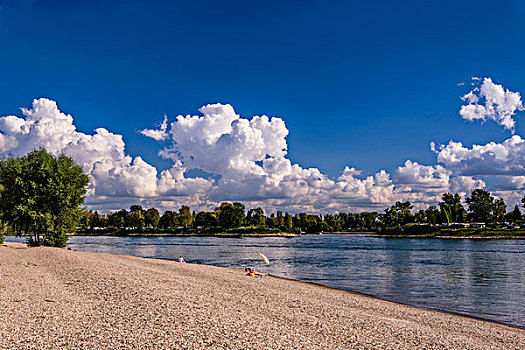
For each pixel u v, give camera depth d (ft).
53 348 35.58
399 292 106.42
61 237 180.45
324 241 479.41
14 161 173.27
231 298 70.85
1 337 37.24
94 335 40.04
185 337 41.39
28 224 173.88
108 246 367.25
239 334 44.06
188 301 61.77
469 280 129.08
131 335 40.75
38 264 104.47
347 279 133.69
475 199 629.10
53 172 176.35
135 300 59.36
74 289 67.56
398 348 45.11
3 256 117.91
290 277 139.13
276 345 41.37
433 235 539.29
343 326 54.19
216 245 387.96
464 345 49.39
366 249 305.73
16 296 57.47
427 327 61.11
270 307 64.95
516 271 151.74
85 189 187.73
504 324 71.82
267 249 315.78
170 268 133.80
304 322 54.54
